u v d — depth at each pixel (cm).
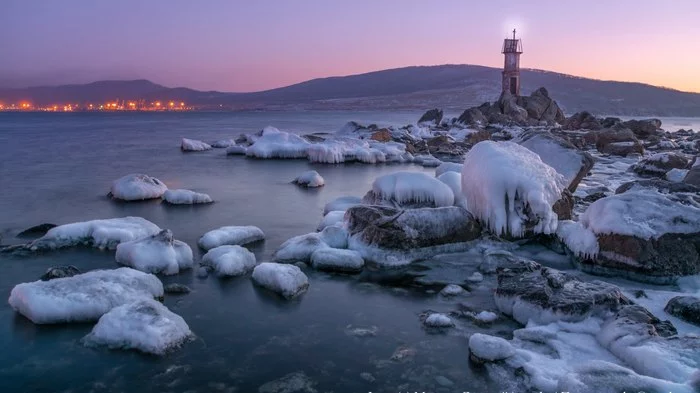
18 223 1148
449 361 556
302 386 508
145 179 1489
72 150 3081
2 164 2305
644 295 720
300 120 10356
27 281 768
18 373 523
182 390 499
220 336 609
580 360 543
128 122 8512
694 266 779
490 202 971
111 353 562
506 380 515
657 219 810
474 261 894
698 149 3072
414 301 724
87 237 949
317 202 1456
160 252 812
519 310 651
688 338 533
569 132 4078
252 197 1530
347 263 836
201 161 2548
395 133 3616
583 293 653
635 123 4256
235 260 814
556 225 959
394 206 1092
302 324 645
